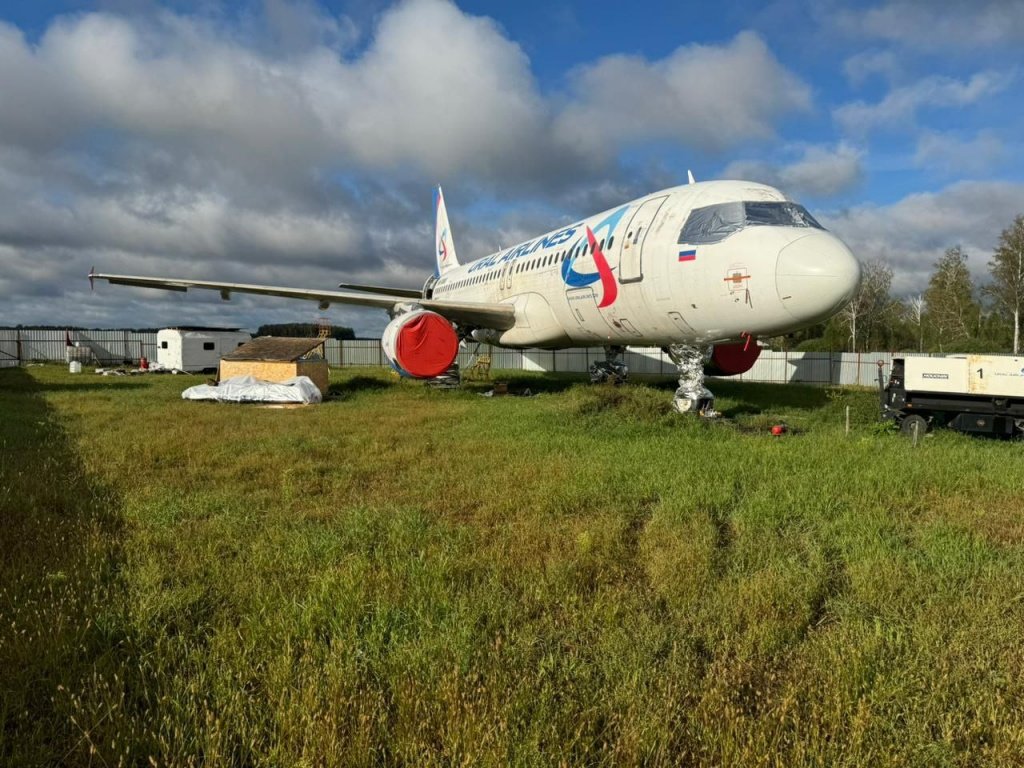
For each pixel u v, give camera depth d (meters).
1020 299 38.78
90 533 4.26
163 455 7.33
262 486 6.05
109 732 2.18
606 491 5.63
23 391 17.20
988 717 2.38
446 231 27.45
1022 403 9.33
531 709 2.41
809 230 9.64
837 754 2.15
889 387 10.68
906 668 2.67
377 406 13.55
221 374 16.95
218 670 2.57
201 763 2.13
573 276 13.44
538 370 34.47
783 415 12.74
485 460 7.12
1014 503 5.47
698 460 6.97
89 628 2.89
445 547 4.05
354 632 2.86
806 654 2.86
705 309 10.34
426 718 2.27
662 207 11.40
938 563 3.87
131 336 43.75
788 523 4.83
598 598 3.33
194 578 3.58
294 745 2.15
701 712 2.37
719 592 3.45
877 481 5.99
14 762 2.04
